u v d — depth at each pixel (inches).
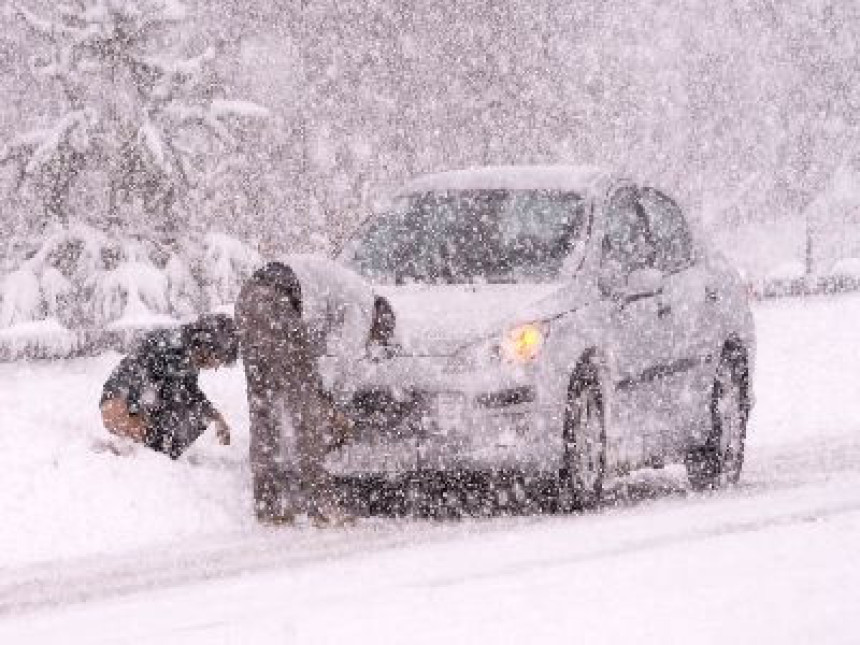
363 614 746.8
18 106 4544.8
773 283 4055.1
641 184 1459.2
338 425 1230.9
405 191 1448.1
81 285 3693.4
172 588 912.9
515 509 1285.7
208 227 3858.3
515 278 1318.9
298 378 1210.6
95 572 1002.1
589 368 1274.6
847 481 1320.1
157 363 1288.1
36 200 3759.8
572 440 1247.5
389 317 1253.1
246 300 1214.9
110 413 1273.4
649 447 1355.8
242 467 1296.8
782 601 730.8
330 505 1210.0
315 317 1223.5
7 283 3666.3
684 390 1405.0
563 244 1339.8
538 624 698.8
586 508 1259.8
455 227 1382.9
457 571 893.2
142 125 3762.3
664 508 1194.0
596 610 726.5
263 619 753.6
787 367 2265.0
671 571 832.9
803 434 1807.3
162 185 3757.4
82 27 3806.6
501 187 1412.4
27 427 1216.8
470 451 1218.6
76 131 3762.3
